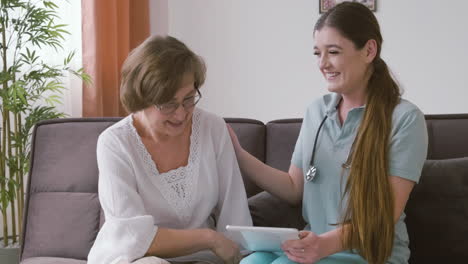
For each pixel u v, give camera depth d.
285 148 2.11
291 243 1.56
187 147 1.77
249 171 1.92
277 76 4.23
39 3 3.29
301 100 4.23
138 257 1.57
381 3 4.11
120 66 3.70
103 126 2.17
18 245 2.96
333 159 1.77
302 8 4.16
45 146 2.18
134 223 1.59
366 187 1.64
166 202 1.71
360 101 1.77
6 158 2.92
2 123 3.16
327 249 1.60
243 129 2.15
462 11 4.03
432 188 1.90
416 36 4.10
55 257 2.03
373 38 1.71
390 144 1.67
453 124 2.07
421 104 4.15
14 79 2.94
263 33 4.21
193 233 1.62
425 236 1.89
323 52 1.72
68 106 3.45
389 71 1.77
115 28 3.56
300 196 1.92
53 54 3.37
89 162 2.12
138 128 1.75
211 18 4.23
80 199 2.09
